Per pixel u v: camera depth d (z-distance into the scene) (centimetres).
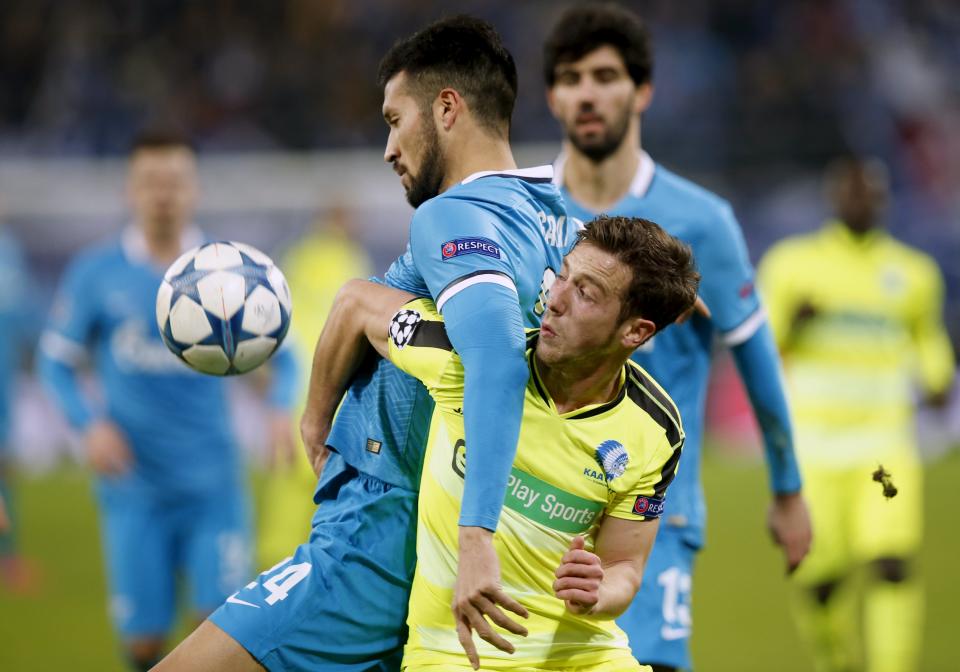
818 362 2761
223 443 2428
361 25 7638
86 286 2461
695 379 1688
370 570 1229
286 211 6266
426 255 1122
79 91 7294
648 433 1142
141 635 2361
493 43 1235
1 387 3819
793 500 1712
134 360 2406
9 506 3669
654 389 1173
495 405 1038
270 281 1353
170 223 2500
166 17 7581
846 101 6962
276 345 1355
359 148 7075
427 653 1162
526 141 6788
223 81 7400
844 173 2831
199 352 1321
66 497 4850
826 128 6688
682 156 6569
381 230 6247
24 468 5484
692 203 1680
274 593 1216
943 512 4394
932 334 2905
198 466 2394
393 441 1239
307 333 4097
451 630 1153
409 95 1233
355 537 1235
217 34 7569
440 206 1140
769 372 1677
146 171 2484
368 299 1234
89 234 6106
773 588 3431
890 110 6975
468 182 1188
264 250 6247
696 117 6900
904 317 2820
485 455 1030
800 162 6531
